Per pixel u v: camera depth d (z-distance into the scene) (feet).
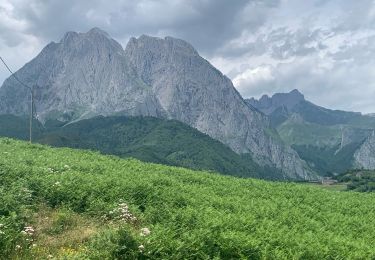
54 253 46.98
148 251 48.70
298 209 104.99
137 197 78.38
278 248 60.59
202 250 52.95
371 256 66.85
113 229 53.06
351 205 128.77
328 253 63.93
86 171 101.19
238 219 72.02
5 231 48.06
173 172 131.64
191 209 73.72
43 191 70.54
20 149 136.56
